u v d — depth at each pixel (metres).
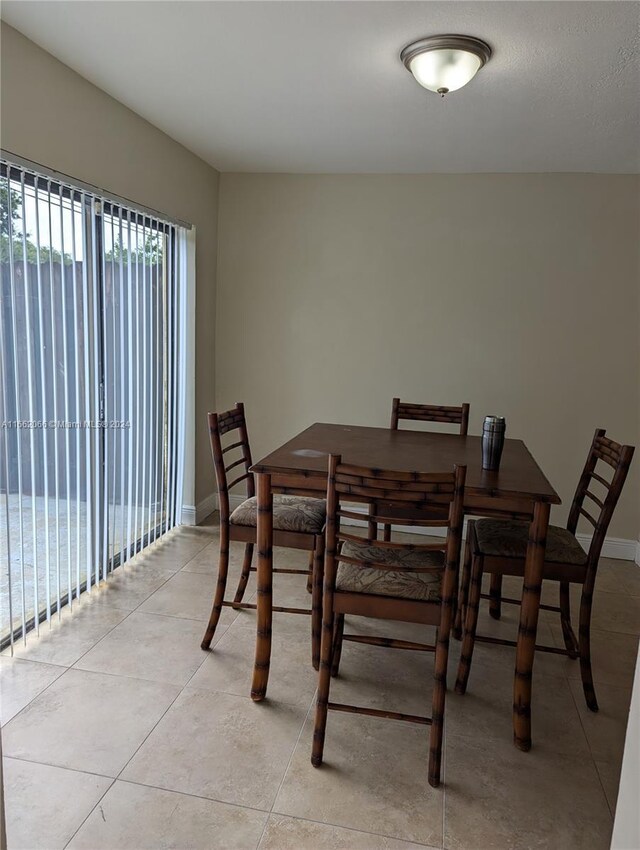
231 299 4.13
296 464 2.19
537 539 1.96
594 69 2.26
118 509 3.17
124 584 3.08
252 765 1.88
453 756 1.98
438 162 3.56
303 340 4.08
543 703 2.29
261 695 2.19
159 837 1.61
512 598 3.16
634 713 1.22
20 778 1.78
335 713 2.17
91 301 2.72
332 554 1.87
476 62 2.13
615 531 3.79
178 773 1.83
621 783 1.27
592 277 3.69
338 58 2.26
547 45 2.09
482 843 1.65
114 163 2.82
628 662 2.59
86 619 2.71
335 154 3.49
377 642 1.95
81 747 1.92
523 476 2.18
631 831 1.20
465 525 3.97
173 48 2.24
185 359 3.81
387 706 2.22
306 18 1.98
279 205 4.00
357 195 3.90
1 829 1.10
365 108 2.76
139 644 2.53
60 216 2.48
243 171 3.97
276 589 3.15
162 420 3.57
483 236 3.79
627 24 1.93
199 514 4.05
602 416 3.77
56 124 2.40
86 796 1.73
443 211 3.81
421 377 3.97
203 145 3.44
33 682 2.24
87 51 2.29
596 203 3.63
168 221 3.39
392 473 1.75
